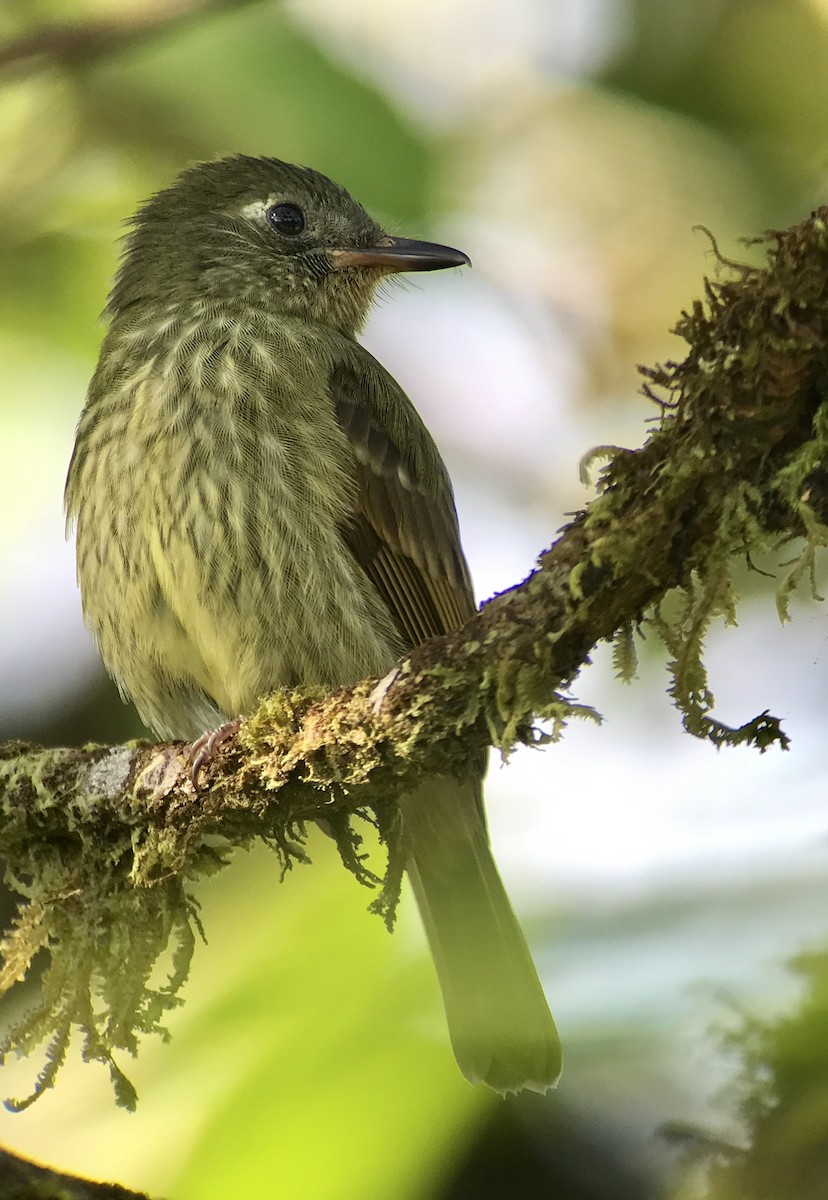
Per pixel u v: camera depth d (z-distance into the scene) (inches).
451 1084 275.3
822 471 198.2
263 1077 274.4
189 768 253.9
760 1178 268.5
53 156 423.5
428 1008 285.4
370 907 263.3
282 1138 269.6
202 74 415.2
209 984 292.4
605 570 203.9
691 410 198.7
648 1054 272.2
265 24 414.6
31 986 342.0
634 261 462.3
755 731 214.4
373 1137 268.8
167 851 259.9
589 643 210.4
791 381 192.9
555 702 211.3
